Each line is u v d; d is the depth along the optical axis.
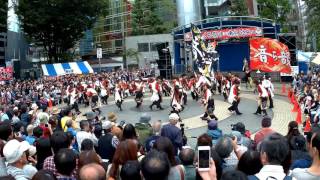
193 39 29.00
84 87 31.20
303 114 21.95
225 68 42.72
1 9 52.00
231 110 23.19
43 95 33.09
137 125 10.34
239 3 60.25
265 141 4.66
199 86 28.78
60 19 56.81
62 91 34.69
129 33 82.00
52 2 56.12
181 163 5.64
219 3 70.31
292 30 69.62
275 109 24.52
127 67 75.12
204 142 6.43
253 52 32.09
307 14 62.22
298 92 27.03
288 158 4.60
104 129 10.05
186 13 57.78
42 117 11.59
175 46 43.47
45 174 4.55
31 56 81.25
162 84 31.84
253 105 26.05
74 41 63.88
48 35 60.28
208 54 28.94
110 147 8.37
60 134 6.95
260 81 24.84
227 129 19.45
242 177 3.68
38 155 7.08
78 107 29.20
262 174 4.47
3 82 41.38
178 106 23.59
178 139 9.18
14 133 10.52
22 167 6.16
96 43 86.62
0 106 24.36
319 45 58.19
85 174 4.12
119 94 26.78
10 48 75.12
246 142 8.61
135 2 78.94
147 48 75.19
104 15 62.34
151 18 77.81
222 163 6.18
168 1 79.19
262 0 63.38
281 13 64.38
